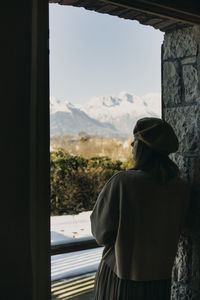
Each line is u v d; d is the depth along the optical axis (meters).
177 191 1.52
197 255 1.86
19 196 1.25
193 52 1.87
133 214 1.43
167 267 1.53
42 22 1.31
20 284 1.25
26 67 1.28
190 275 1.90
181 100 1.94
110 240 1.51
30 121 1.28
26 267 1.27
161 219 1.47
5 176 1.23
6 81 1.23
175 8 1.69
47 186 1.32
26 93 1.27
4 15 1.23
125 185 1.42
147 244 1.45
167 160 1.50
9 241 1.23
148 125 1.49
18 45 1.26
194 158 1.86
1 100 1.22
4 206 1.22
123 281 1.46
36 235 1.28
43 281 1.30
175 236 1.55
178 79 1.95
